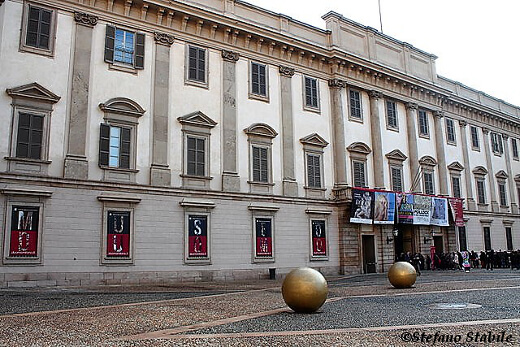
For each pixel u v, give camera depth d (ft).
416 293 52.85
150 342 25.26
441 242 126.11
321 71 108.06
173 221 80.79
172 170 82.84
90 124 76.23
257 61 97.66
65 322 32.89
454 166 134.51
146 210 78.33
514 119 160.15
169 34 86.84
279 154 97.14
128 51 82.12
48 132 72.38
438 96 132.26
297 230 96.32
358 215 102.42
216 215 85.76
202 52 90.48
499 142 155.53
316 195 101.30
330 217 102.27
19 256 67.21
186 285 72.59
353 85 111.65
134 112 79.97
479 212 138.92
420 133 126.93
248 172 92.12
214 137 88.63
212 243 84.43
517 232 152.66
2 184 67.51
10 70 71.00
